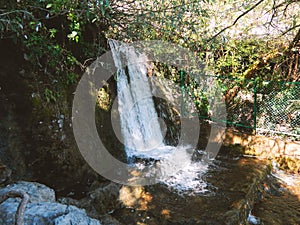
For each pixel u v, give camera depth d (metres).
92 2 2.83
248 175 3.96
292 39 5.32
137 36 4.40
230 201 3.27
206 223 2.84
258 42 5.57
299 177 4.29
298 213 3.36
